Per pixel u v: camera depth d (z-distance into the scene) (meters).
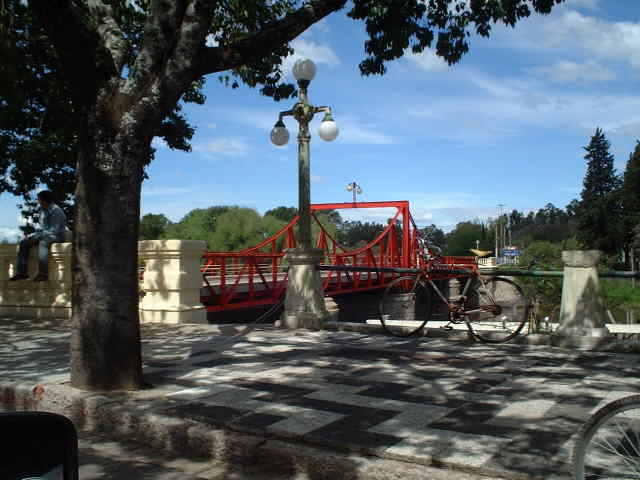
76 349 4.35
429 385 4.42
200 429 3.42
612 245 65.00
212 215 90.88
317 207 34.59
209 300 15.09
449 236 92.81
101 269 4.33
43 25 4.17
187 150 15.88
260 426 3.39
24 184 15.35
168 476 3.11
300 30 4.94
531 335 6.37
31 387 4.41
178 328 8.28
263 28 4.79
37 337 7.50
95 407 3.95
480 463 2.76
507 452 2.92
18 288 10.49
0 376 4.86
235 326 8.35
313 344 6.54
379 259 29.92
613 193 68.19
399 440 3.12
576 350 5.91
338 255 24.00
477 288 6.68
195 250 9.48
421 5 7.62
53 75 8.95
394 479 2.78
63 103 10.08
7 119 12.51
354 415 3.62
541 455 2.87
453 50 7.82
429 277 6.95
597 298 6.02
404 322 7.61
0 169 15.09
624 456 2.15
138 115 4.37
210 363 5.41
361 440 3.12
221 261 15.14
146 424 3.64
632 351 5.71
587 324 6.00
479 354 5.77
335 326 7.67
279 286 17.77
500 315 6.53
